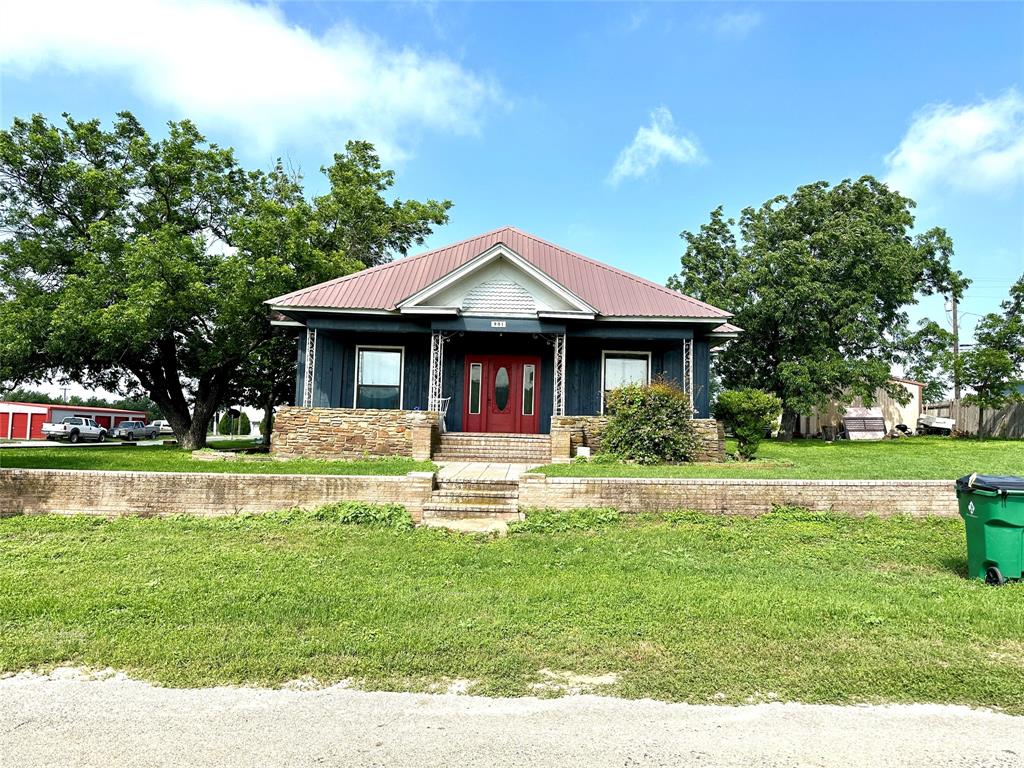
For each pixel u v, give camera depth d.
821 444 23.44
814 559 7.06
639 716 3.54
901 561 7.01
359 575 6.25
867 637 4.65
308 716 3.52
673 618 5.01
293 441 14.59
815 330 25.86
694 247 28.95
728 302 26.81
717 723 3.47
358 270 22.38
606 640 4.56
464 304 15.68
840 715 3.57
